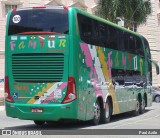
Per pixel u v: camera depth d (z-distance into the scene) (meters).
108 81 19.70
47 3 46.28
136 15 45.41
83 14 17.06
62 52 16.09
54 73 16.17
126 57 22.66
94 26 18.17
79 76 16.33
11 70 16.77
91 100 17.56
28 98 16.44
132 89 23.84
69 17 16.20
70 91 15.97
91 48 17.70
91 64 17.64
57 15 16.34
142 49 26.38
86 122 19.28
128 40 23.11
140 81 25.72
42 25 16.44
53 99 16.11
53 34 16.23
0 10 43.56
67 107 15.92
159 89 44.91
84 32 17.05
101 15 45.03
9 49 16.84
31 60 16.45
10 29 16.89
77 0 48.38
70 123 19.30
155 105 36.28
